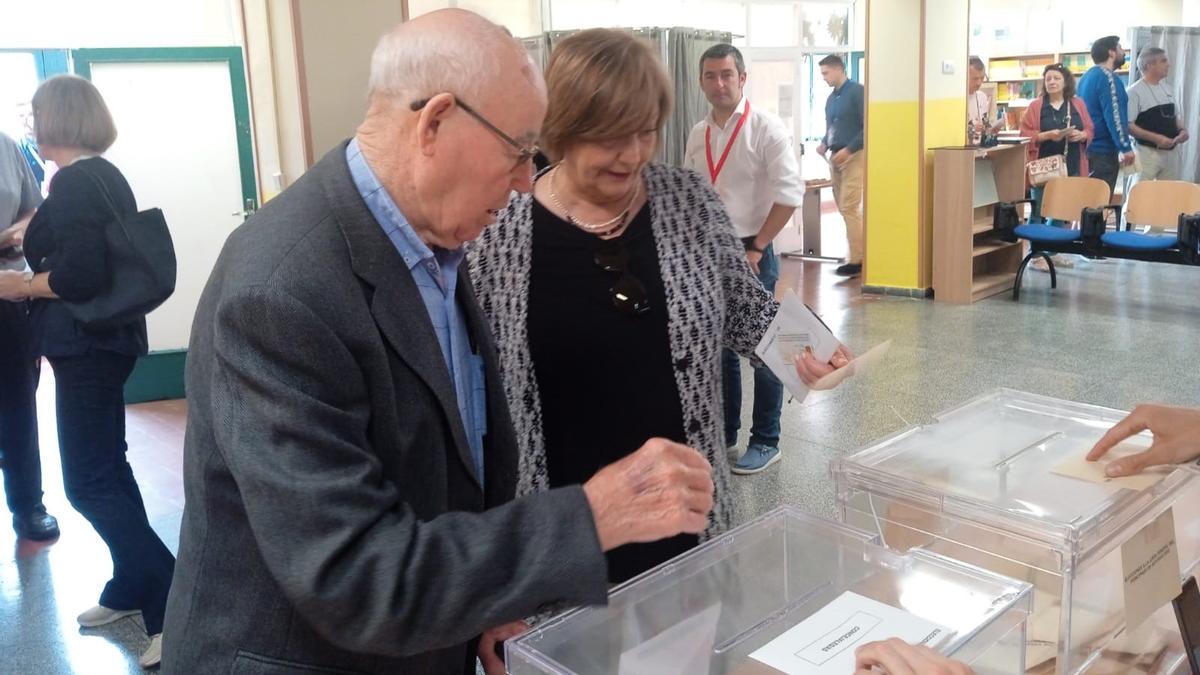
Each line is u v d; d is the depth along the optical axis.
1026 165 7.42
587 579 0.91
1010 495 1.18
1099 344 5.47
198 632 1.03
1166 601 1.17
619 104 1.49
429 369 1.05
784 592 1.08
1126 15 12.63
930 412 4.45
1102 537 1.09
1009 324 6.07
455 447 1.11
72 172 2.59
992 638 0.97
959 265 6.76
